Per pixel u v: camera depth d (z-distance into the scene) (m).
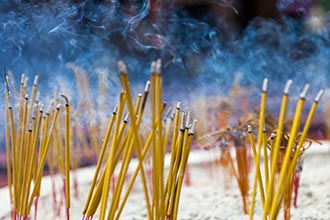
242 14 3.99
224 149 1.36
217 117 1.56
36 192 1.07
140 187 1.59
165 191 0.97
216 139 1.34
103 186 0.96
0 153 2.58
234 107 1.59
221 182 1.63
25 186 1.06
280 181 0.93
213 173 1.77
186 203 1.45
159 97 0.89
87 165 1.81
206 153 1.96
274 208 0.93
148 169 1.48
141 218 1.33
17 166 1.08
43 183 1.58
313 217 1.26
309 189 1.46
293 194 1.43
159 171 0.91
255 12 3.99
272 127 1.32
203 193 1.52
